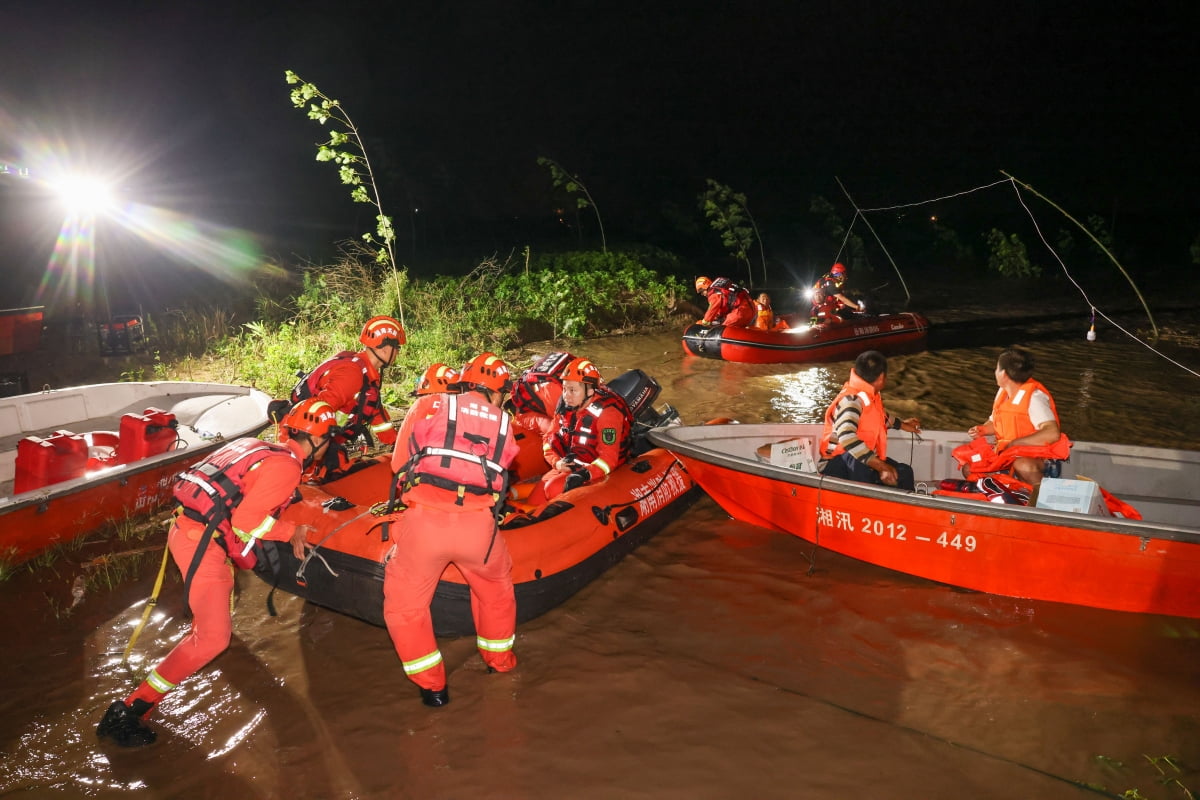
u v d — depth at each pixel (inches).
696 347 432.8
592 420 201.5
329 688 151.6
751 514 209.8
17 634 169.0
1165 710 142.1
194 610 136.9
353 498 187.9
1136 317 570.6
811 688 149.9
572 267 585.6
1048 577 171.8
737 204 824.3
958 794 123.0
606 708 144.5
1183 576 158.9
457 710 144.5
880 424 196.5
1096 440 295.6
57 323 422.9
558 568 176.2
